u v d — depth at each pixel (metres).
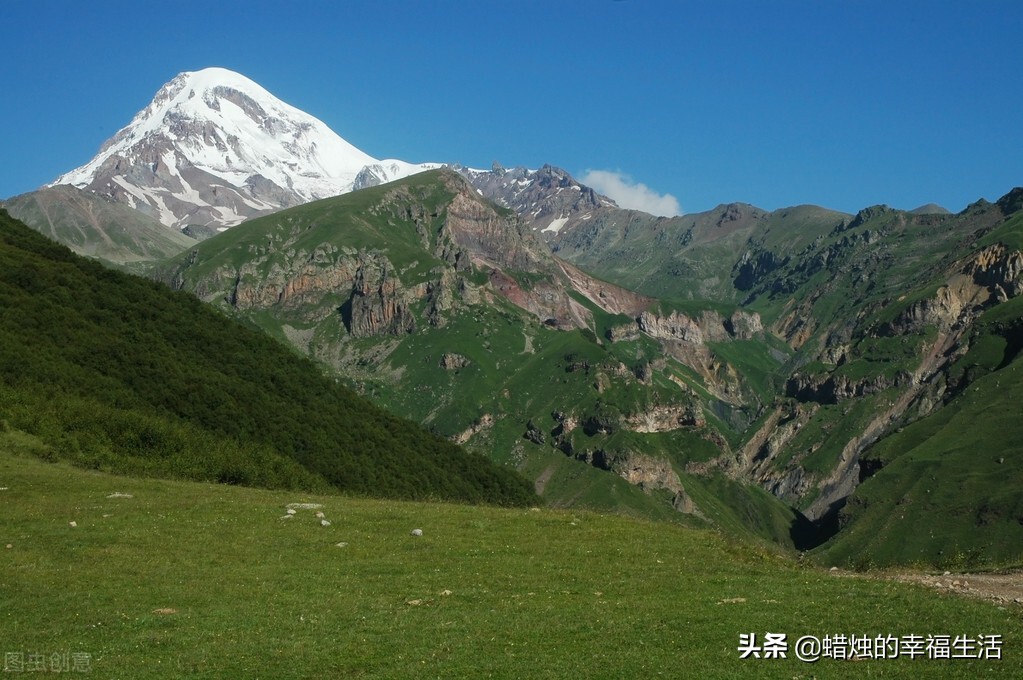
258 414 99.19
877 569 45.84
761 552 46.84
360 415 126.25
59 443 66.94
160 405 89.62
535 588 39.09
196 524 47.78
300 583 39.31
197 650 31.83
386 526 49.56
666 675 29.53
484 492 128.00
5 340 85.44
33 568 39.88
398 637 32.94
